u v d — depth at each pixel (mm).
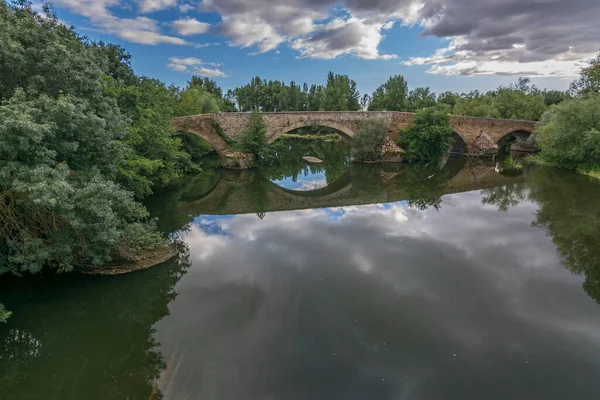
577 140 29047
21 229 8344
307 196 24047
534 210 18609
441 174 31375
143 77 27484
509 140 48719
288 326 8070
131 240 11102
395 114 38000
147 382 6551
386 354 7121
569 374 6562
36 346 7746
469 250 12734
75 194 8031
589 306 9008
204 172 32188
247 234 14828
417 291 9664
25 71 9172
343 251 12633
